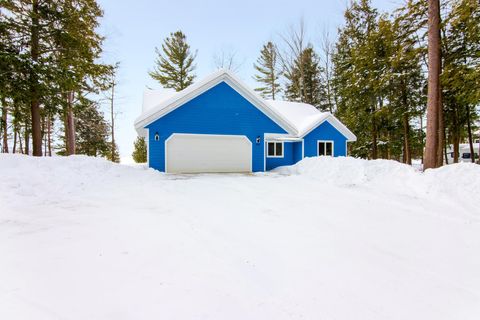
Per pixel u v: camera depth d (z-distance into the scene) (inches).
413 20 505.0
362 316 85.0
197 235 155.9
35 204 222.5
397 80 673.0
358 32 845.8
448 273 117.0
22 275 104.4
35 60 451.8
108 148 1187.3
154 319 79.3
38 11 494.0
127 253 127.8
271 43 1212.5
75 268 111.2
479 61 478.3
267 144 638.5
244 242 147.1
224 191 300.7
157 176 403.2
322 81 1154.7
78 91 631.8
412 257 133.0
